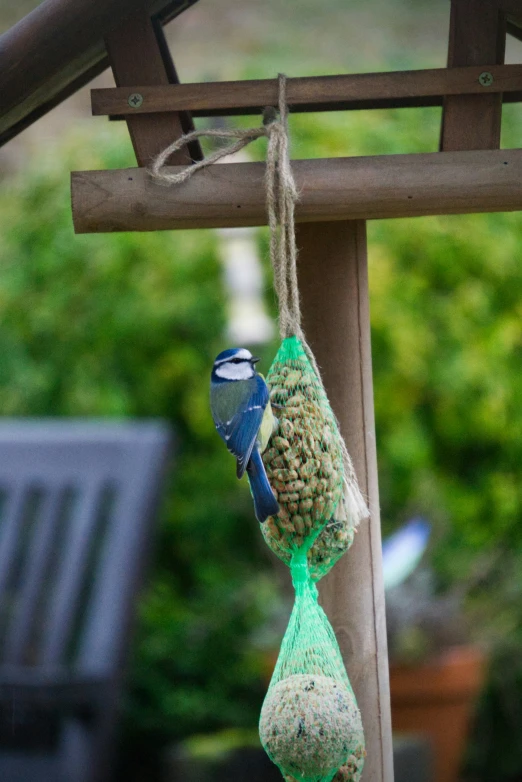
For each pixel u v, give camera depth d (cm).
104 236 1145
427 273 1096
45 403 1148
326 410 438
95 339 1143
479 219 1120
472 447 1118
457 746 857
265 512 415
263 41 1305
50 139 1300
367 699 447
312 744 391
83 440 908
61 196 1179
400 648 850
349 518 432
